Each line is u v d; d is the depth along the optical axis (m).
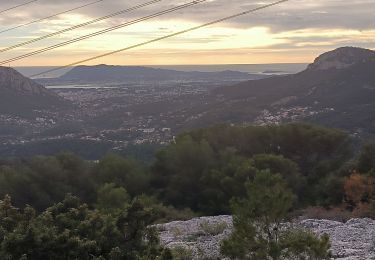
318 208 27.78
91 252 9.85
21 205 36.19
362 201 27.59
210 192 36.19
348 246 16.31
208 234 19.94
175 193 38.50
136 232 10.83
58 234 10.00
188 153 40.34
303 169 42.12
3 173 38.16
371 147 36.16
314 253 10.31
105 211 13.23
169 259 9.89
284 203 10.68
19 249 9.34
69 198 11.49
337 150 42.03
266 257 10.26
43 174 38.75
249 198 10.99
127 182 40.50
